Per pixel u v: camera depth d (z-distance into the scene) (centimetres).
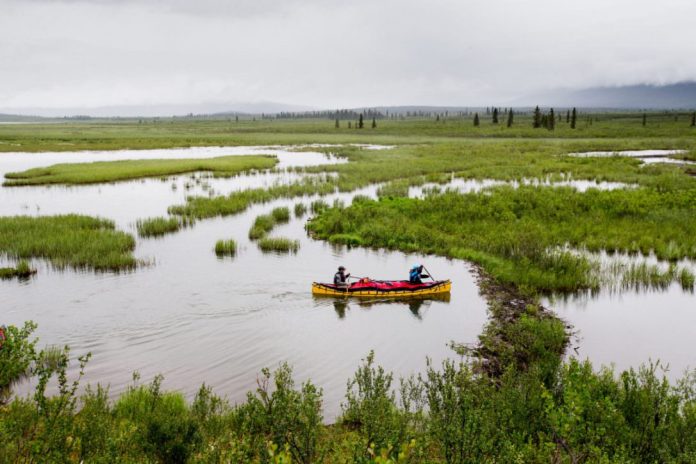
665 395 869
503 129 13675
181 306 1580
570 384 764
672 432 772
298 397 789
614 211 2845
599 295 1720
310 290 1753
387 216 2841
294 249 2319
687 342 1362
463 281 1881
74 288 1741
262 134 14225
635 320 1509
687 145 8275
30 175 4831
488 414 800
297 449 695
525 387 989
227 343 1328
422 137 12112
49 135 12506
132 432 770
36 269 1945
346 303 1642
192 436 762
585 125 15000
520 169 5097
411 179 4522
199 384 1111
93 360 1215
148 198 3706
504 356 1266
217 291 1725
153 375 1146
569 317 1537
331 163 6278
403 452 529
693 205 2911
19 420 815
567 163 5547
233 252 2248
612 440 747
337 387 1108
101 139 10962
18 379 1099
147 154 7825
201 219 2956
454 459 662
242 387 1102
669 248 2130
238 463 680
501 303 1648
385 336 1395
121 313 1518
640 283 1808
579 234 2397
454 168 5344
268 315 1530
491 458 671
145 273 1922
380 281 1750
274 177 4931
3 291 1702
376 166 5366
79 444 730
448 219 2791
